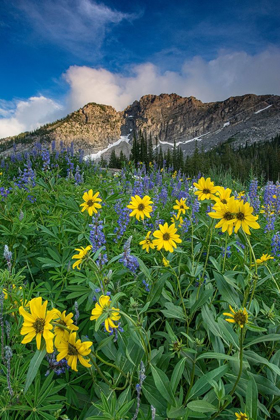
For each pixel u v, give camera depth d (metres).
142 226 4.44
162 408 1.80
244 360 1.90
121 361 2.01
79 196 4.79
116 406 1.71
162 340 2.66
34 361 1.33
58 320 1.49
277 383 2.00
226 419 1.85
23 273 3.18
